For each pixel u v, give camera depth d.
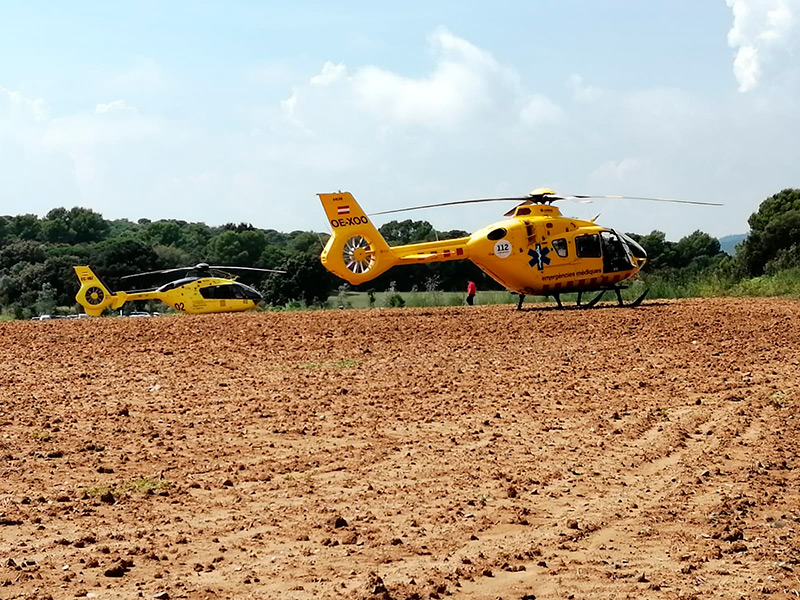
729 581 6.99
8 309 60.94
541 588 6.87
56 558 7.46
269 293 66.00
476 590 6.82
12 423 12.62
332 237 27.84
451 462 10.65
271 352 20.20
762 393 14.60
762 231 53.19
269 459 10.80
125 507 8.95
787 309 26.33
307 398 14.61
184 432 12.18
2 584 6.86
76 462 10.60
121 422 12.78
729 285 35.97
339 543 7.89
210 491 9.52
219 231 108.62
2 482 9.76
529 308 29.72
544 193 28.89
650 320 24.23
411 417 13.11
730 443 11.46
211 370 17.66
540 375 16.67
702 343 20.44
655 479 9.94
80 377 16.89
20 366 18.47
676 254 78.56
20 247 77.25
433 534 8.14
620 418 12.97
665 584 6.93
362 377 16.66
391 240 87.38
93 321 27.36
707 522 8.43
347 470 10.33
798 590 6.80
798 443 11.41
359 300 52.75
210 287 38.56
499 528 8.31
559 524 8.43
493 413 13.34
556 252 28.08
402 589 6.76
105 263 70.25
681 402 14.09
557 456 10.93
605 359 18.52
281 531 8.23
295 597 6.65
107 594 6.68
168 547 7.79
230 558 7.52
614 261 28.55
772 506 8.91
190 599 6.61
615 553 7.67
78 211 112.81
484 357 19.09
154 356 19.73
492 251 27.89
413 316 27.03
